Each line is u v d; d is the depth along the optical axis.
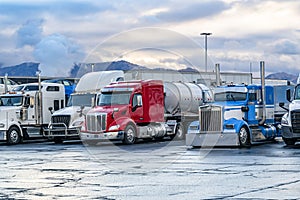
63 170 13.62
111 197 9.22
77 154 19.16
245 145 20.75
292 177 11.37
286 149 19.34
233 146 20.95
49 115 28.72
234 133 20.20
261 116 22.44
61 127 27.03
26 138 28.31
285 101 25.50
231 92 22.08
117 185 10.67
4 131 26.92
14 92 28.23
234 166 13.83
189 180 11.23
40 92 28.41
